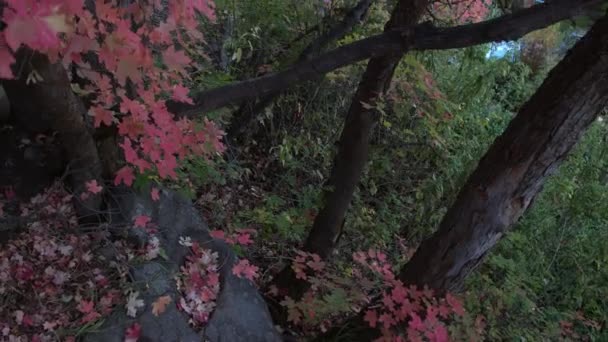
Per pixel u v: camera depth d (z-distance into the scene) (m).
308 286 3.37
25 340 2.30
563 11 2.13
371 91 3.20
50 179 2.71
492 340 3.21
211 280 2.79
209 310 2.70
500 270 4.03
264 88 2.61
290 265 3.44
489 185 2.55
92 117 2.47
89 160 2.54
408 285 2.82
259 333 2.76
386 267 2.93
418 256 2.84
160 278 2.62
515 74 5.75
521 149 2.45
